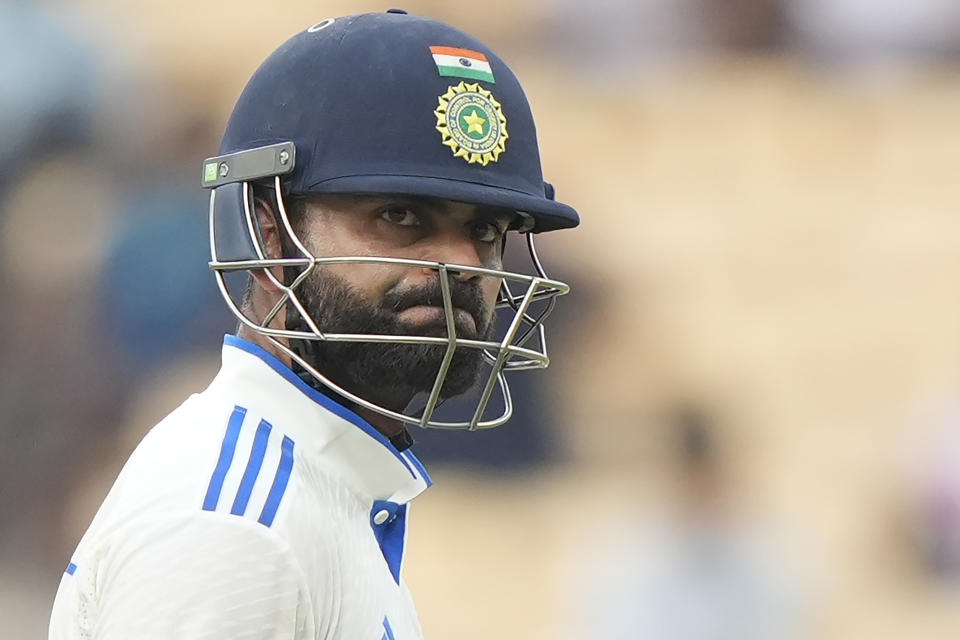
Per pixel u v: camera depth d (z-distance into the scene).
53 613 7.02
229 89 40.94
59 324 27.86
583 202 45.84
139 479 6.61
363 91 7.20
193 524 6.34
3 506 26.00
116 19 37.81
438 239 7.22
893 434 35.53
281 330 7.25
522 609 27.58
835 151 49.03
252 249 7.25
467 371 7.32
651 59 50.38
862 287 44.12
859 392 38.75
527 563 28.50
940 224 46.16
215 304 27.94
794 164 48.69
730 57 50.78
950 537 31.30
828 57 51.00
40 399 27.09
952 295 43.06
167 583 6.25
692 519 21.28
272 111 7.35
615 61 50.19
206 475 6.54
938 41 50.59
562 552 28.45
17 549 25.70
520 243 25.59
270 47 46.06
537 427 30.36
